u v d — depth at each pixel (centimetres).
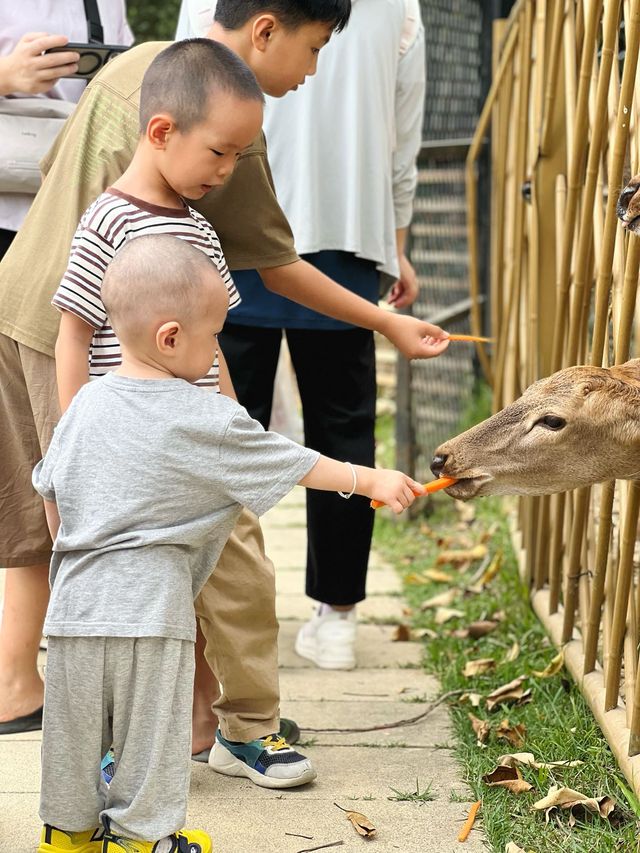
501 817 260
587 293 320
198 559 229
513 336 455
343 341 358
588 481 247
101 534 215
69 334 239
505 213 480
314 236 351
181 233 242
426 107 648
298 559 502
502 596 425
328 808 272
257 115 234
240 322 349
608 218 282
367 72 349
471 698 330
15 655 301
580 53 341
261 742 284
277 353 363
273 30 259
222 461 216
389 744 310
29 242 261
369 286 365
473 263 509
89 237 237
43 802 222
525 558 419
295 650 389
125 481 215
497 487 248
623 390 239
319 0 257
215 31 265
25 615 299
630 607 297
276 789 281
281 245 282
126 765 219
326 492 362
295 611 432
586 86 317
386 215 365
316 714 333
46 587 299
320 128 349
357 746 310
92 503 216
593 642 313
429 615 425
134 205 240
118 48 291
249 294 347
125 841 220
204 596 277
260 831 260
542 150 396
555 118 389
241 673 280
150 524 217
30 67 283
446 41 659
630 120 293
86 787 223
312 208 350
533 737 304
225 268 258
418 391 602
